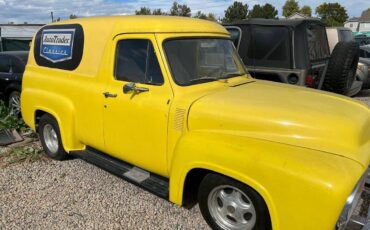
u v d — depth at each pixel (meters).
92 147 4.88
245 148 3.04
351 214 2.85
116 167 4.40
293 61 6.61
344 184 2.60
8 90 8.21
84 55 4.61
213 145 3.18
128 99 3.99
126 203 4.18
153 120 3.76
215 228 3.45
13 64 8.17
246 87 4.00
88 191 4.47
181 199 3.48
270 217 2.94
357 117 3.29
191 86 3.77
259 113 3.22
